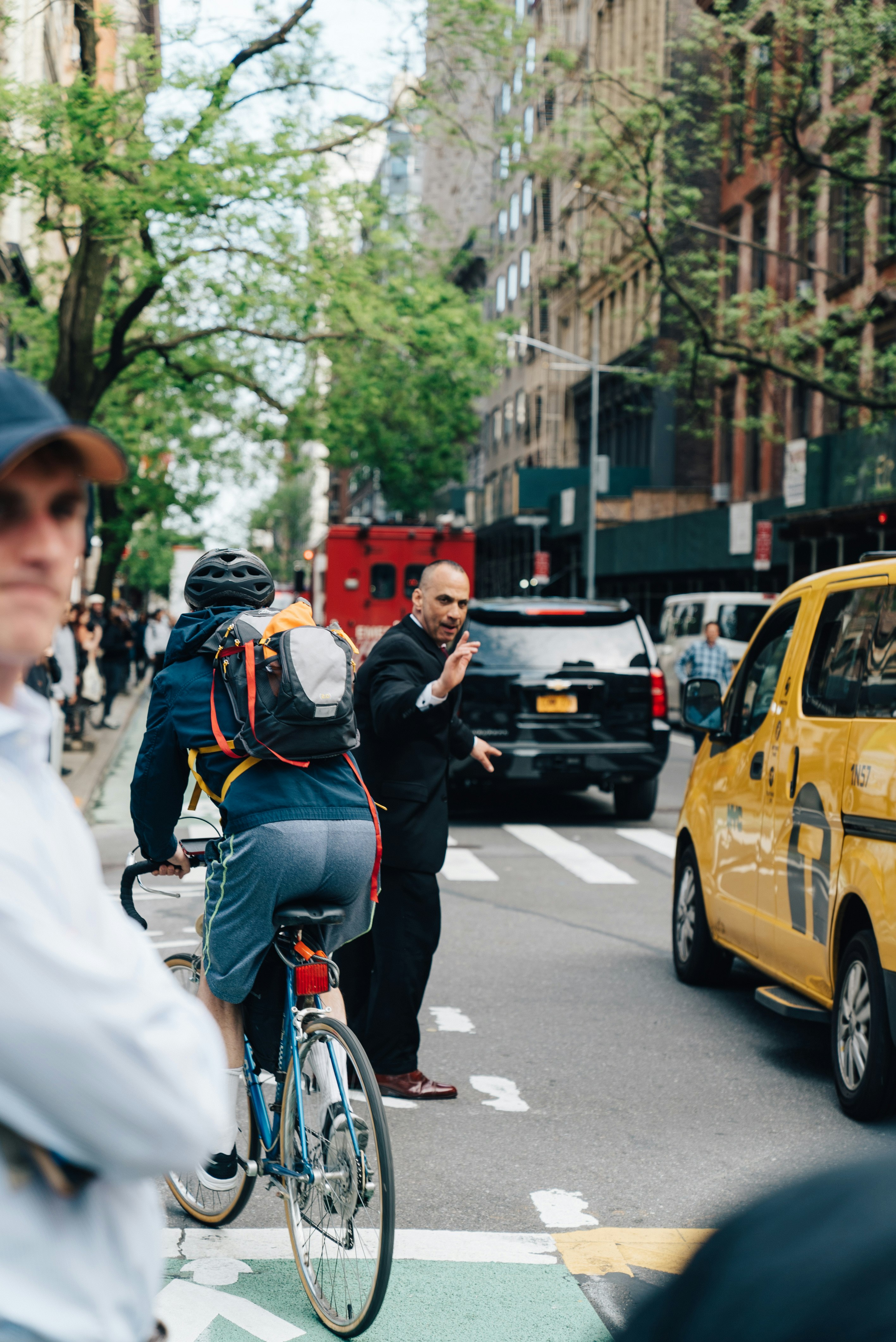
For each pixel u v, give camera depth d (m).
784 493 32.28
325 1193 3.75
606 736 13.89
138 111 16.69
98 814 14.16
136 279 20.70
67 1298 1.46
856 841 5.61
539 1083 6.00
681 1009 7.33
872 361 21.61
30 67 24.23
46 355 24.92
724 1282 0.77
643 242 22.27
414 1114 5.54
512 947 8.75
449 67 19.30
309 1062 3.85
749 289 37.38
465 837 13.57
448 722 5.59
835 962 5.80
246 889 3.82
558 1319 3.74
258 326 20.72
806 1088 6.00
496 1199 4.64
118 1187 1.51
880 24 18.61
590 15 50.69
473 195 66.31
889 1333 0.71
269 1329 3.71
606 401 53.38
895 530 23.27
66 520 1.54
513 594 62.31
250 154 17.08
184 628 4.02
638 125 20.44
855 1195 0.78
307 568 34.34
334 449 24.83
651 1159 5.05
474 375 22.86
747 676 7.29
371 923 5.04
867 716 5.75
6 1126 1.43
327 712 3.76
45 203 17.20
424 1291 3.92
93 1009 1.37
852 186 20.83
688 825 7.77
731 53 20.66
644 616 45.84
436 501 75.75
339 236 19.16
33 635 1.51
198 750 3.91
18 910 1.38
